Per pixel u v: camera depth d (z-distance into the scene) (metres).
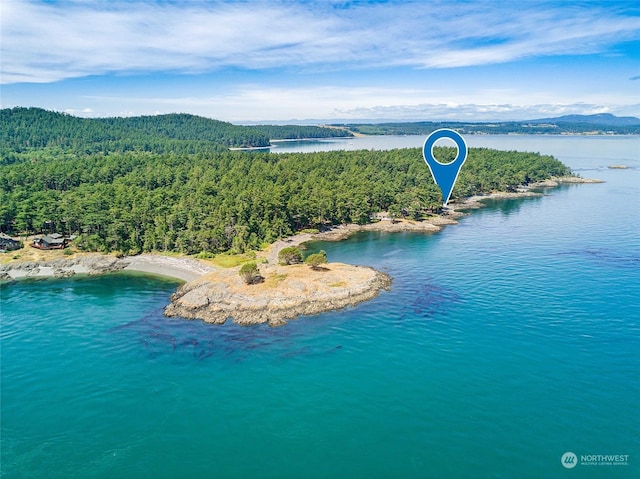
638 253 146.12
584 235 172.12
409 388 75.94
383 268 141.62
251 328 101.62
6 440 65.38
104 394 76.38
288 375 81.44
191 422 68.88
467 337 93.06
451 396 73.38
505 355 85.56
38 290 128.88
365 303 113.12
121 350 92.00
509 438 63.66
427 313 105.81
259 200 189.50
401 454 61.12
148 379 81.06
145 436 65.88
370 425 67.00
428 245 169.88
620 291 114.25
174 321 106.56
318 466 59.44
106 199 183.25
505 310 105.56
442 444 62.81
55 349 92.44
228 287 120.56
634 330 93.69
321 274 128.75
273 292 116.44
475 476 57.22
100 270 146.25
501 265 139.12
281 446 63.25
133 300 120.94
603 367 80.62
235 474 58.53
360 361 85.38
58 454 62.50
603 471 57.59
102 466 60.16
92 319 107.94
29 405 73.44
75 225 173.50
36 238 166.12
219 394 76.06
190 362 86.88
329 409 71.06
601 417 67.62
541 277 126.44
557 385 75.69
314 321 103.94
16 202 181.25
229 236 168.38
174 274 142.62
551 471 57.75
